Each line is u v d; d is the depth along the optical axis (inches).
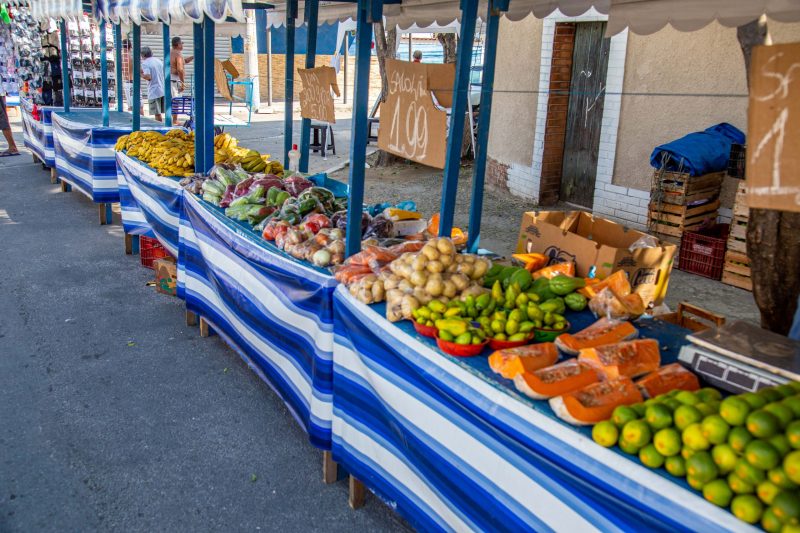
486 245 293.7
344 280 127.4
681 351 94.7
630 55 302.8
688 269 262.4
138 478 139.6
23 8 443.5
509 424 87.0
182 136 289.3
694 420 70.5
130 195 281.0
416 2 202.1
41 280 254.8
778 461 63.4
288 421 163.8
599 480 75.6
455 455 98.7
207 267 194.4
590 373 90.0
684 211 262.1
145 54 469.7
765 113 73.2
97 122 357.7
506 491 89.4
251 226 176.4
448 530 103.5
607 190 324.2
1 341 201.2
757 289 127.6
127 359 193.0
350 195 138.7
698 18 131.1
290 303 143.7
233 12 141.9
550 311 111.9
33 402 167.8
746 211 237.8
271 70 899.4
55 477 138.9
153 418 162.6
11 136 511.5
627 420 75.5
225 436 156.1
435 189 413.4
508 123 390.6
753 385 85.0
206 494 135.5
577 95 349.7
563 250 139.9
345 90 860.6
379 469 121.9
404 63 142.7
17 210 356.2
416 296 113.7
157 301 238.1
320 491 138.2
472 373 94.3
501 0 140.8
